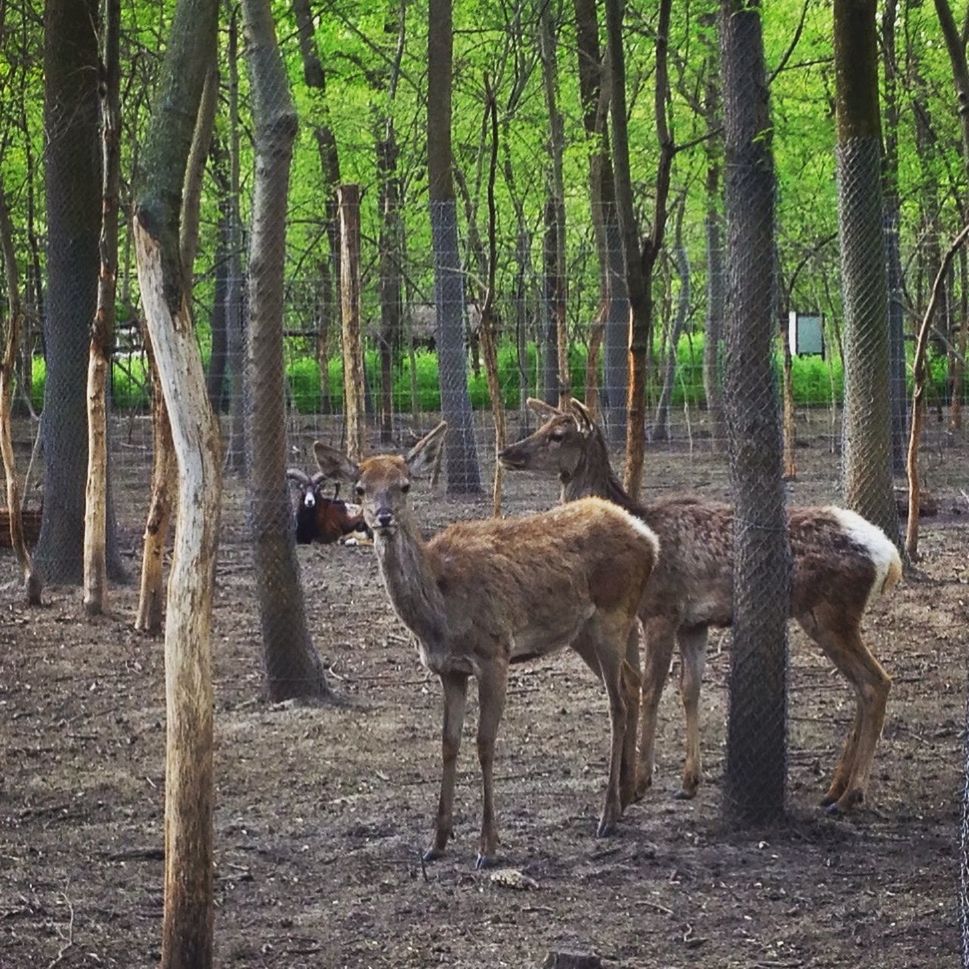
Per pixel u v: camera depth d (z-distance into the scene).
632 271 9.59
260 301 9.48
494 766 8.23
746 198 7.02
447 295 18.19
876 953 5.60
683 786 7.76
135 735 8.93
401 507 6.76
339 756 8.44
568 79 22.44
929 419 26.41
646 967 5.50
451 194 18.09
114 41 10.23
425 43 23.05
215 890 6.31
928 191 19.16
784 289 23.92
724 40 7.08
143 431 25.61
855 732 7.56
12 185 20.50
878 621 11.68
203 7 4.80
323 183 23.98
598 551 7.31
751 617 7.05
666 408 26.27
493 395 14.52
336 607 12.52
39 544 13.45
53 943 5.66
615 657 7.33
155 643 11.12
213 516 4.79
